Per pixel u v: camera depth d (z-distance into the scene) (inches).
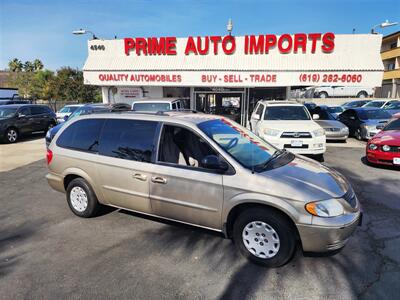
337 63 532.1
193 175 134.0
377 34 533.0
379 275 117.7
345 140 480.4
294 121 338.3
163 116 153.9
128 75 583.5
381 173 274.1
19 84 1588.3
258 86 558.9
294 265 125.2
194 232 156.0
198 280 115.9
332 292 108.1
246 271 121.6
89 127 170.2
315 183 124.8
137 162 149.9
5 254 136.6
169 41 577.9
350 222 116.6
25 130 533.0
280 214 120.3
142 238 150.2
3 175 283.6
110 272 121.3
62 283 114.5
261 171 127.7
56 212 186.9
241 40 557.3
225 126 160.1
